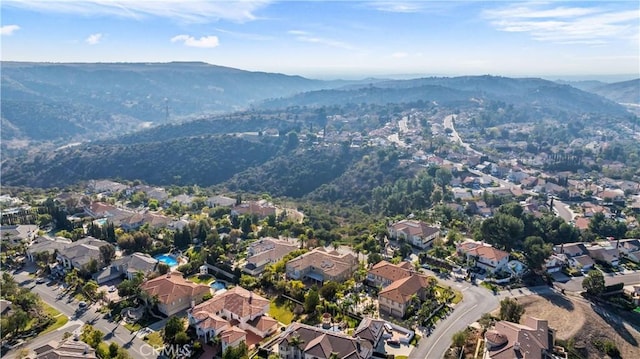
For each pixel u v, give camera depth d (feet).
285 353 343.67
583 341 388.57
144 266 509.76
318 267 496.64
